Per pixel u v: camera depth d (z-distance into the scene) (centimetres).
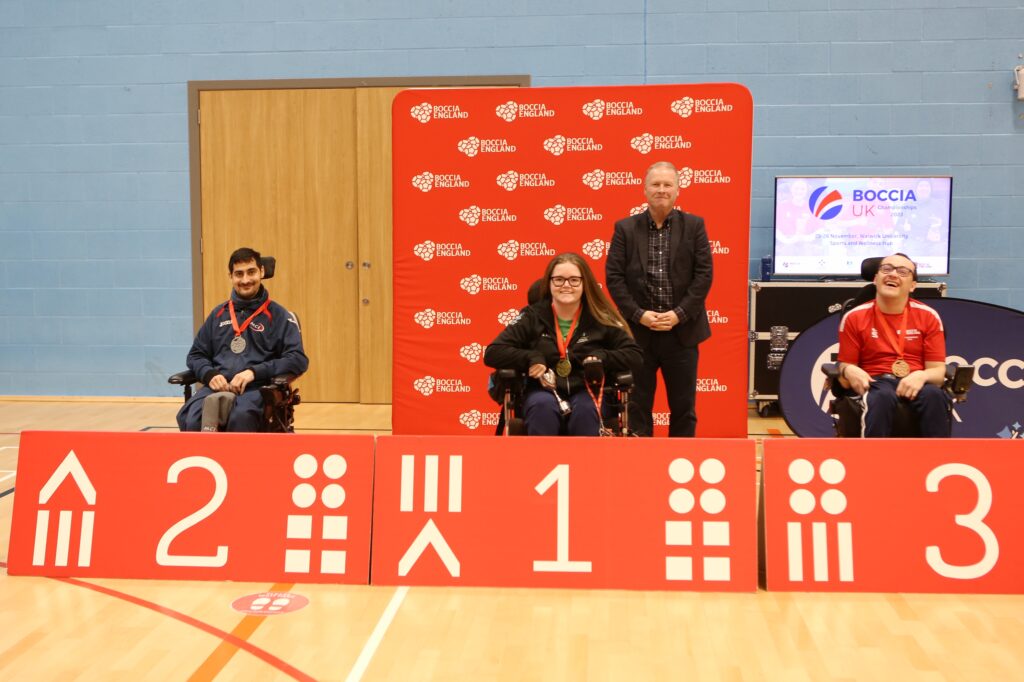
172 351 756
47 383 766
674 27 701
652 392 479
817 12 693
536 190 541
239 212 736
